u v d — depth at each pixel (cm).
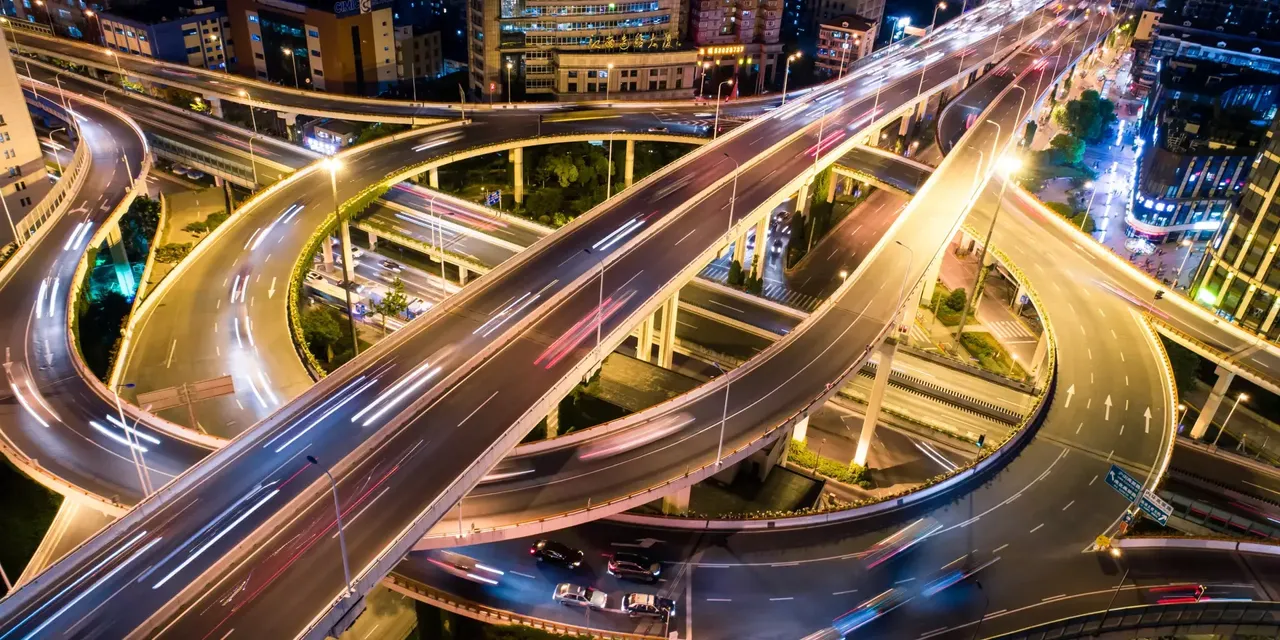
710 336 12031
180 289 11375
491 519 7081
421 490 6919
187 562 6225
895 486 10138
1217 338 11362
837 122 17300
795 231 15650
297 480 6981
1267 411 12225
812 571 7538
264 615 5828
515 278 10462
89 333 11131
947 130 18612
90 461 8094
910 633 6988
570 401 10475
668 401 8731
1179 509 9825
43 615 5803
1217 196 15962
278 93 19012
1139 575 7731
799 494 9300
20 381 9256
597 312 9631
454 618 7525
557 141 16775
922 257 11812
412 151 15838
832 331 10044
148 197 14712
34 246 11988
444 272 13988
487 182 17675
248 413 9250
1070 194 17988
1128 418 9981
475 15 19750
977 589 7456
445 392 8125
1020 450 9325
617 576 7319
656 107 19375
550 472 7738
